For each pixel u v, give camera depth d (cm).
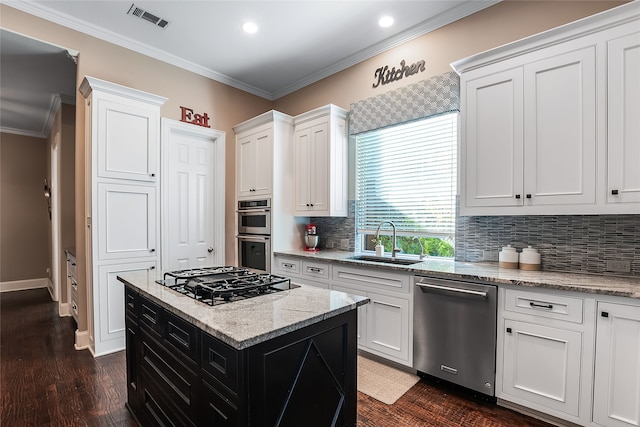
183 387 134
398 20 282
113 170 279
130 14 274
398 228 311
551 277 194
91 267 274
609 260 203
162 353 153
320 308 131
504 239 245
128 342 198
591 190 182
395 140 316
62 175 391
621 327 156
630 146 171
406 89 291
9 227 525
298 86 412
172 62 348
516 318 187
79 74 285
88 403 206
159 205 309
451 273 212
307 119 351
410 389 221
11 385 227
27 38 261
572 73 189
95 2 258
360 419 188
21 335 324
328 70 372
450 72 263
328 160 328
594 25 181
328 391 135
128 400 200
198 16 277
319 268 302
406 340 236
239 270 206
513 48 209
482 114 224
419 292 228
